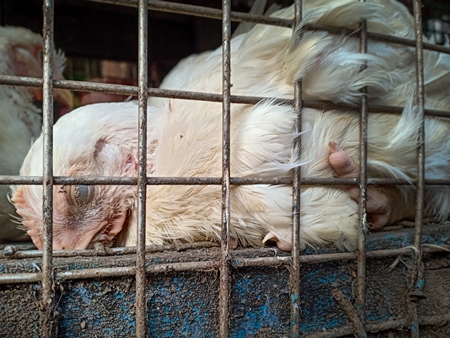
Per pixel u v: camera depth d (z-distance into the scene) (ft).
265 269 0.81
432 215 1.13
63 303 0.68
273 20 0.84
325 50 0.89
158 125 1.06
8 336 0.66
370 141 0.98
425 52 1.13
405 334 0.91
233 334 0.78
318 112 0.94
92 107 1.09
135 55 2.25
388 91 1.00
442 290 0.96
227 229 0.76
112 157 1.04
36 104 1.80
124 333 0.72
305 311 0.84
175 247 0.84
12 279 0.66
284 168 0.85
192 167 0.93
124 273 0.70
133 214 1.03
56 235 0.99
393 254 0.90
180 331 0.75
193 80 1.02
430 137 1.05
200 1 2.12
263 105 0.89
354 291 0.87
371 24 0.99
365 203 0.87
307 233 0.88
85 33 2.14
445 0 2.01
